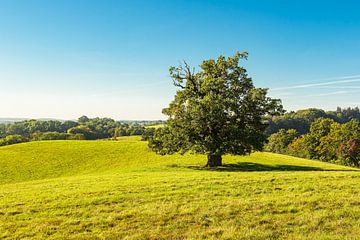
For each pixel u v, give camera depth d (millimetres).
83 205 18609
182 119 47500
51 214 17078
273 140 150250
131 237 13664
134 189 22625
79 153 70500
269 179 25781
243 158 65312
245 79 49156
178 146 49156
